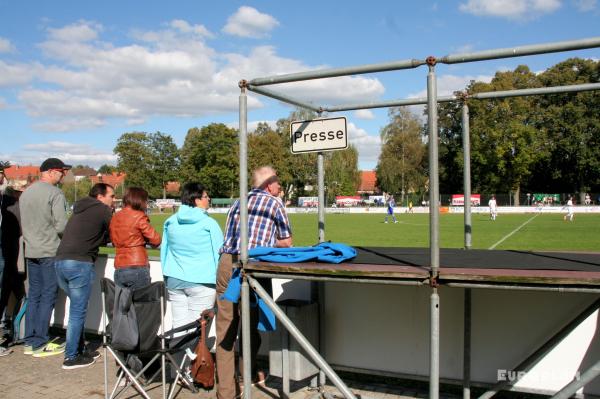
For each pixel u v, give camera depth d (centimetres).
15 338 666
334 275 311
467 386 414
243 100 343
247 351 350
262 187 451
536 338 405
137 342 421
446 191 6369
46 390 488
